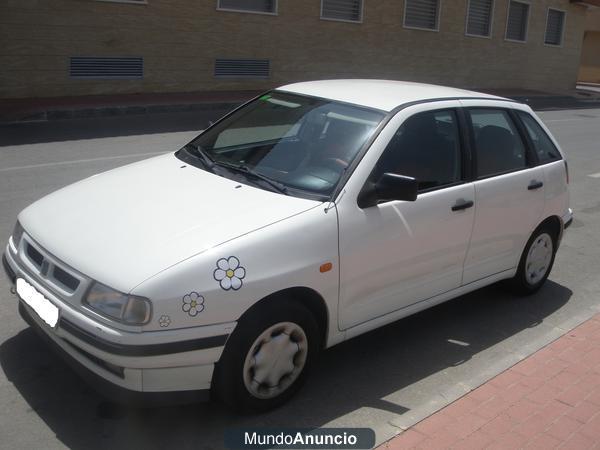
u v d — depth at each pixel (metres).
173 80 16.77
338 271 3.80
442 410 3.83
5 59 13.93
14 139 11.01
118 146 10.94
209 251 3.34
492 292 5.86
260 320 3.49
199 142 4.88
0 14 13.66
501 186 4.92
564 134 16.88
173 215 3.67
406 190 3.84
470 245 4.74
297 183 4.03
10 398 3.73
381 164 4.11
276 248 3.52
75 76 15.04
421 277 4.42
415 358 4.58
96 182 4.33
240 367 3.48
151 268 3.23
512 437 3.59
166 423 3.62
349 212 3.87
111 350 3.15
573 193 10.12
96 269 3.29
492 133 5.03
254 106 5.04
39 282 3.58
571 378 4.26
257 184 4.07
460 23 24.66
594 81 42.84
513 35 27.98
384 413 3.86
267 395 3.68
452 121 4.71
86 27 14.91
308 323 3.75
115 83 15.73
